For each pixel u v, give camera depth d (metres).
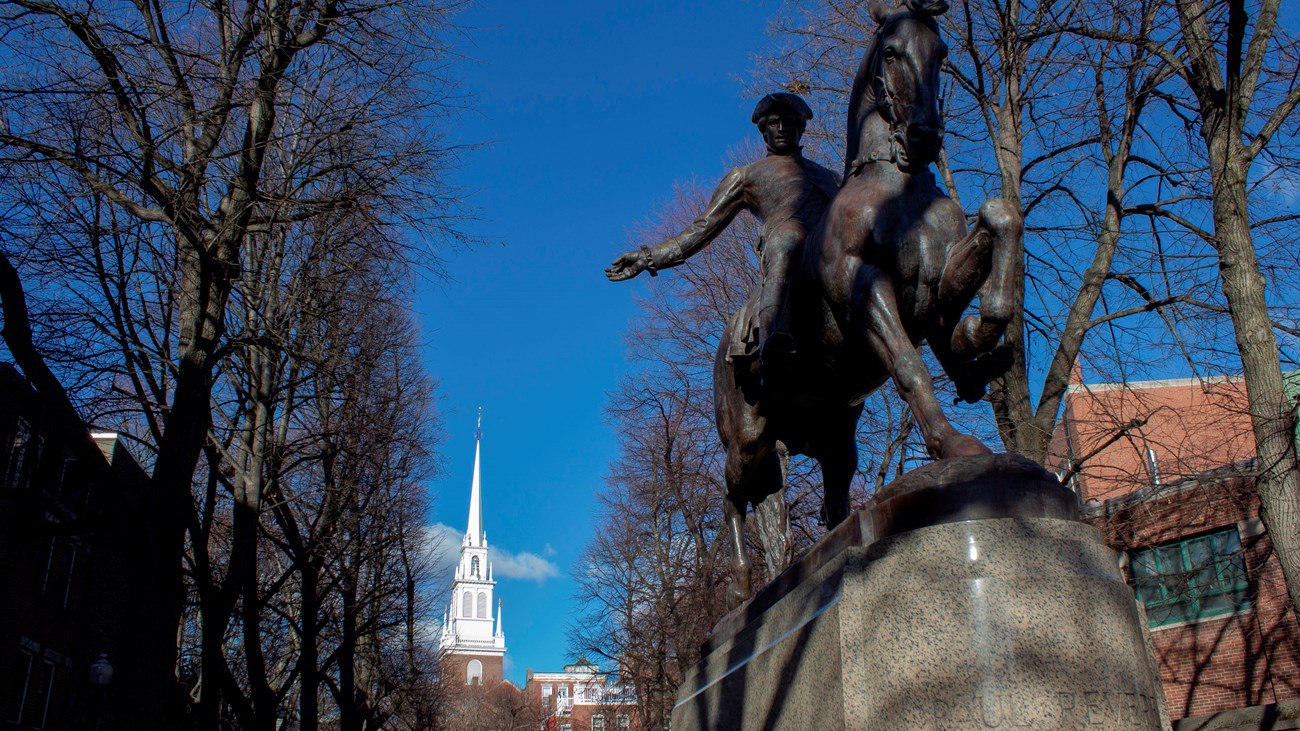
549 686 91.69
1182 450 15.41
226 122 12.22
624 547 28.95
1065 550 3.36
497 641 130.12
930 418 3.93
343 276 16.08
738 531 6.07
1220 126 10.31
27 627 23.27
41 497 13.49
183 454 12.16
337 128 13.09
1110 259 11.48
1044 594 3.27
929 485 3.57
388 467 23.22
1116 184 11.77
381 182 12.89
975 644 3.23
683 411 23.39
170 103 11.88
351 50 12.45
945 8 4.56
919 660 3.30
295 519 20.44
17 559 22.38
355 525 21.45
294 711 26.52
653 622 27.08
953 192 12.77
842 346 4.76
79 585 26.20
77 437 11.83
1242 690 18.16
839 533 4.05
